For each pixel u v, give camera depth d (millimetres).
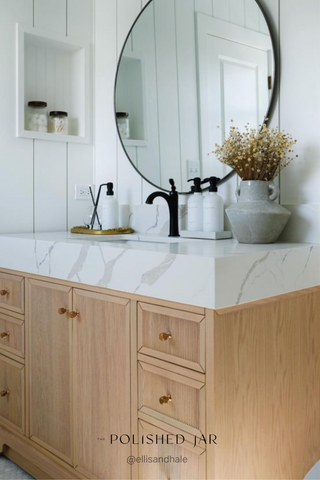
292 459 1339
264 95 1588
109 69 2252
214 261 1051
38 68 2252
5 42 2066
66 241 1569
